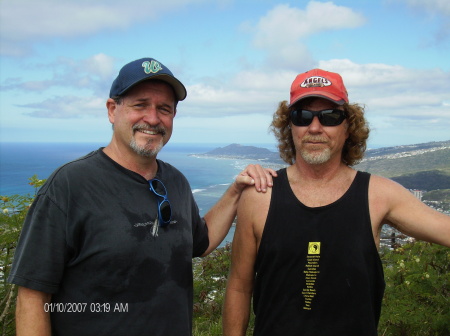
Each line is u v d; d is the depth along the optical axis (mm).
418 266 4039
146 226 2020
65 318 1916
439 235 2068
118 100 2104
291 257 2143
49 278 1848
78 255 1918
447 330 3400
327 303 2076
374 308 2166
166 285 2047
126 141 2084
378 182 2205
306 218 2154
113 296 1911
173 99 2199
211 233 2607
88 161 2018
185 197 2328
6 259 3088
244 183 2354
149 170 2186
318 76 2268
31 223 1865
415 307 3562
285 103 2566
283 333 2141
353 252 2076
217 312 4719
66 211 1886
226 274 5023
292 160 2658
